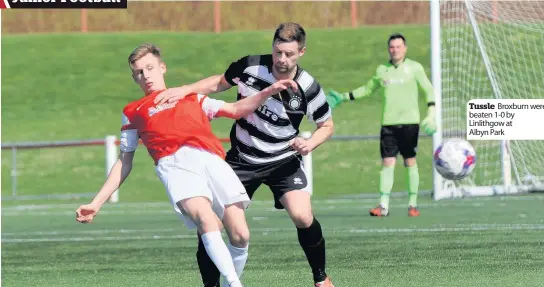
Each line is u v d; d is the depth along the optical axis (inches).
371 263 631.2
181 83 2417.6
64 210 1291.8
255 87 487.8
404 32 2650.1
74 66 2529.5
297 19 2822.3
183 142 439.8
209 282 490.0
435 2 1234.0
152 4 2859.3
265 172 492.1
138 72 458.6
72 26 2861.7
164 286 560.4
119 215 1164.5
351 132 1972.2
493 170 1467.8
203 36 2709.2
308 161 1422.2
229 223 448.5
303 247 497.4
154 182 1676.9
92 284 575.2
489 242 734.5
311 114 488.1
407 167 1018.7
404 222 937.5
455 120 1381.6
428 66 2428.6
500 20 1628.9
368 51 2544.3
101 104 2290.8
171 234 887.7
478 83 1517.0
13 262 693.9
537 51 1749.5
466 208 1113.4
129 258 701.9
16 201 1534.2
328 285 501.4
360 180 1689.2
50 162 1876.2
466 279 552.7
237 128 495.8
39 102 2306.8
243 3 2832.2
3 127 2128.4
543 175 1393.9
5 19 2847.0
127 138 452.4
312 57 2518.5
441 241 749.9
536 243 722.8
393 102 1008.2
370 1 2795.3
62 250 767.1
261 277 581.6
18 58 2578.7
